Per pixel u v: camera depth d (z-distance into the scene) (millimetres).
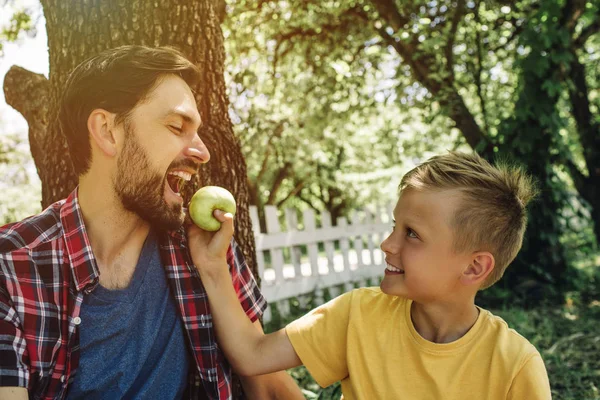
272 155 14828
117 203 1553
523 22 8375
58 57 2244
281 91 10781
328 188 18984
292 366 1747
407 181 1657
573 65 8367
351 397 1738
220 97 2406
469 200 1571
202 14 2338
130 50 1562
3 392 1349
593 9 7164
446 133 10961
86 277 1495
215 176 2363
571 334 5137
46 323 1452
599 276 7699
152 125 1527
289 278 6801
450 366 1590
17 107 2635
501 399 1539
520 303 6594
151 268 1634
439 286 1598
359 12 8602
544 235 7445
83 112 1522
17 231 1499
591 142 8562
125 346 1560
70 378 1479
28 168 17875
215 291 1709
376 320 1711
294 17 8742
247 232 2535
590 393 3664
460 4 8070
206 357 1686
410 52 8461
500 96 9789
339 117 11062
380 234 8766
